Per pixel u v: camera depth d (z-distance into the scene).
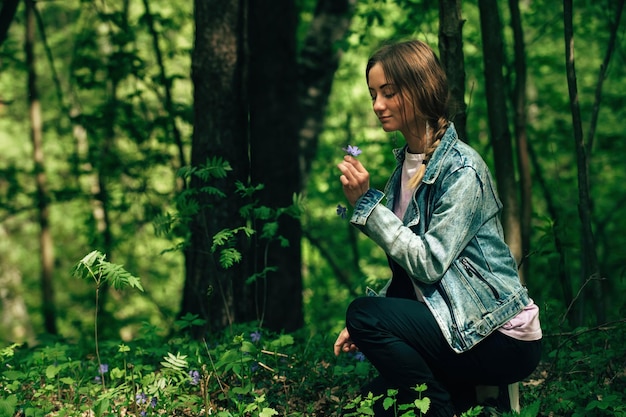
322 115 9.18
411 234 2.73
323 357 4.03
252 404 2.99
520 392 3.50
